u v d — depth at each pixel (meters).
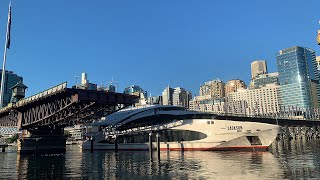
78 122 94.62
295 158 58.31
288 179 34.16
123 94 77.06
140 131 92.81
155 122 97.81
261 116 185.12
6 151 126.81
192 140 82.75
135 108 106.75
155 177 38.59
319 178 34.22
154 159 62.50
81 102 69.62
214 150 80.19
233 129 78.81
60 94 69.50
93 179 38.53
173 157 65.44
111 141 103.25
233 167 46.03
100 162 60.94
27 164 60.88
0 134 199.88
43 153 96.12
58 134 102.38
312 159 55.66
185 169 45.19
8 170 50.66
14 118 97.12
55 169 50.62
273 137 78.19
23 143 94.81
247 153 72.69
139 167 49.59
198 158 61.50
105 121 108.06
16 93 106.19
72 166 54.78
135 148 95.06
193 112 102.56
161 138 88.25
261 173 39.25
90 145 109.81
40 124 90.19
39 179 39.72
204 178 36.72
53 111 75.56
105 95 73.00
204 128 81.50
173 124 86.44
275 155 66.38
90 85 82.50
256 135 78.50
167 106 103.19
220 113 150.12
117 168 49.38
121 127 102.31
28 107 87.69
